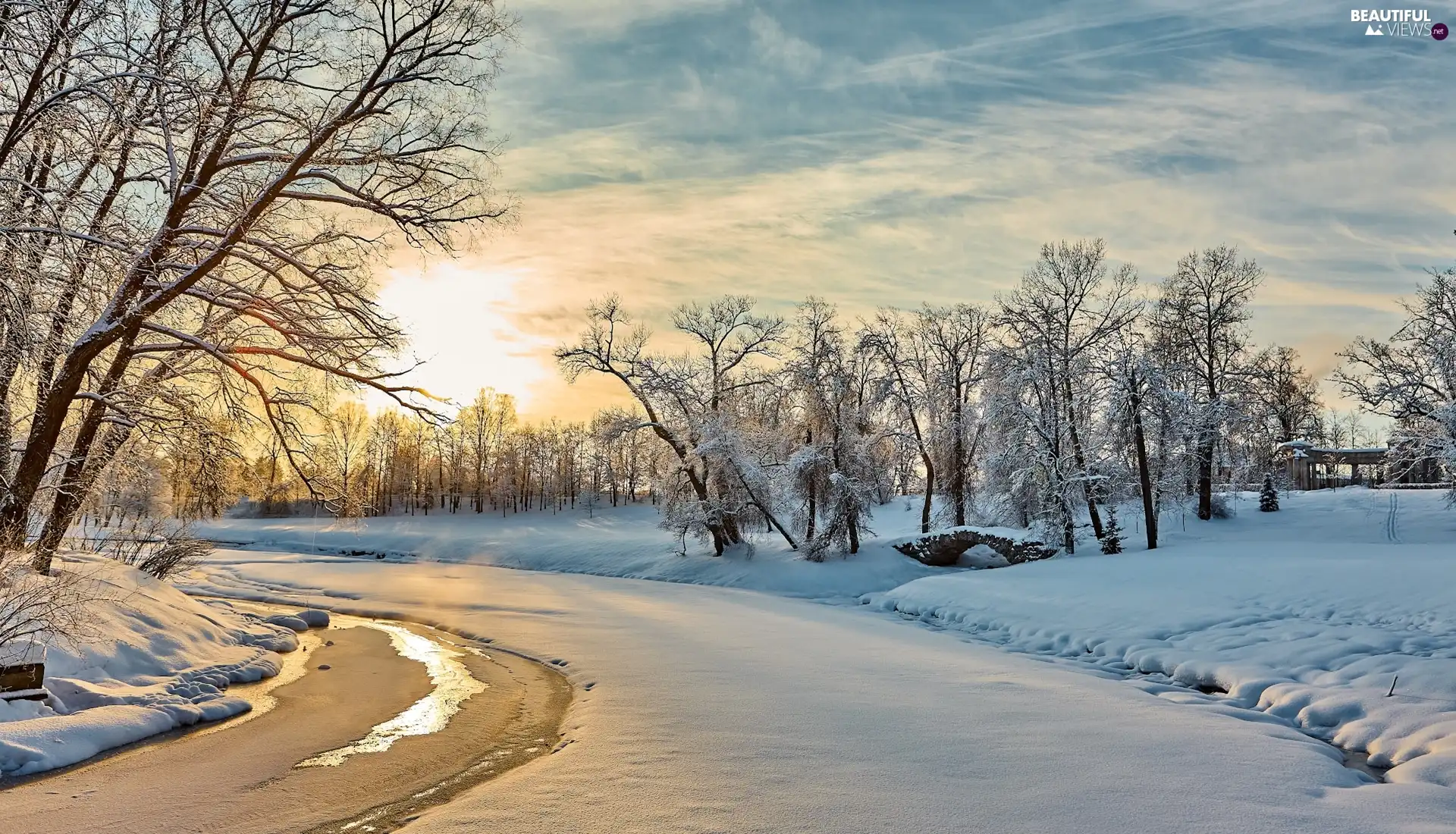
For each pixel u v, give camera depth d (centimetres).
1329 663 1309
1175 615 1800
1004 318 3656
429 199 1502
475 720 1100
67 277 1173
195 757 915
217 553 4966
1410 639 1377
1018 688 1244
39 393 1277
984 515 4206
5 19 1030
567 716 1098
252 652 1456
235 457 1650
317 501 1683
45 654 1015
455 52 1461
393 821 725
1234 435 4072
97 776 838
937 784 751
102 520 1909
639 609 2480
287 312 1431
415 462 9519
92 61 1148
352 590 2977
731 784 753
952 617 2319
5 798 764
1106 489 3453
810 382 3794
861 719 1019
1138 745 895
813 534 3828
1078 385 3553
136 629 1266
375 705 1188
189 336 1395
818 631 2008
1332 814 673
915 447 4284
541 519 8356
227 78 1277
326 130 1348
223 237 1340
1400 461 3450
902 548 3659
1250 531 3897
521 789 745
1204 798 712
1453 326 3200
